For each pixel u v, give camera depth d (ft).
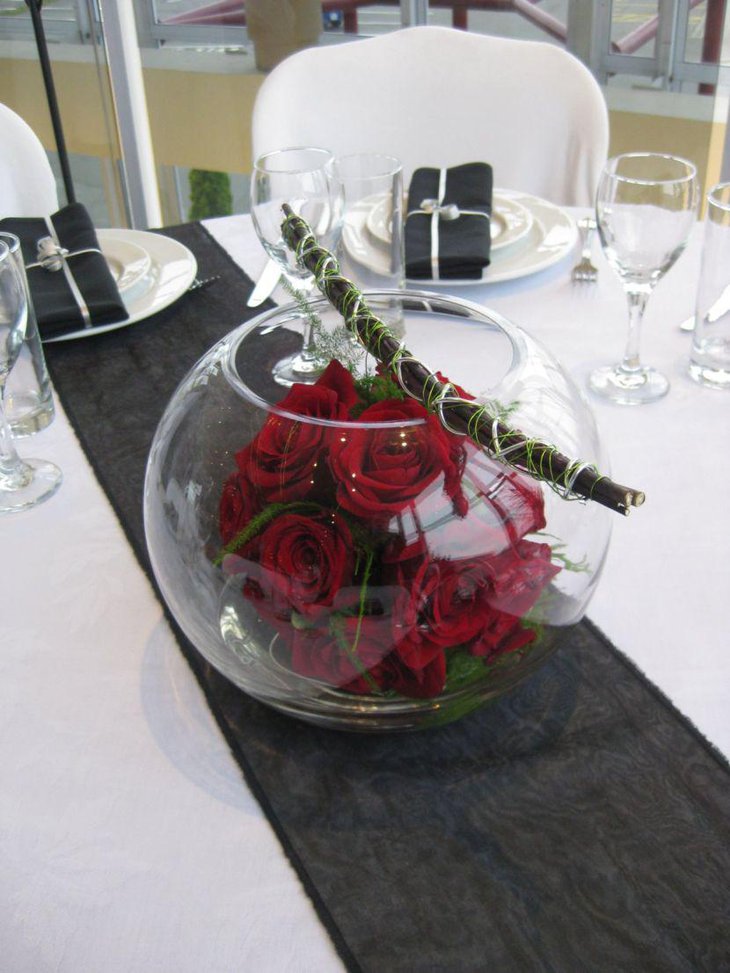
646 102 7.72
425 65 4.59
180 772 1.64
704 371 2.64
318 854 1.49
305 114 4.64
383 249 3.13
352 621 1.39
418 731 1.67
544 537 1.44
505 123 4.55
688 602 1.95
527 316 2.98
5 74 8.13
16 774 1.64
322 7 8.18
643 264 2.46
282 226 1.88
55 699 1.78
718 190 2.55
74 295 2.96
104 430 2.57
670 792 1.57
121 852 1.51
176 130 8.65
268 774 1.63
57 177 8.57
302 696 1.55
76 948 1.37
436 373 1.49
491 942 1.36
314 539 1.35
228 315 3.10
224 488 1.45
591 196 4.44
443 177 3.49
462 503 1.35
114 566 2.10
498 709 1.73
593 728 1.69
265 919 1.40
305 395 1.45
